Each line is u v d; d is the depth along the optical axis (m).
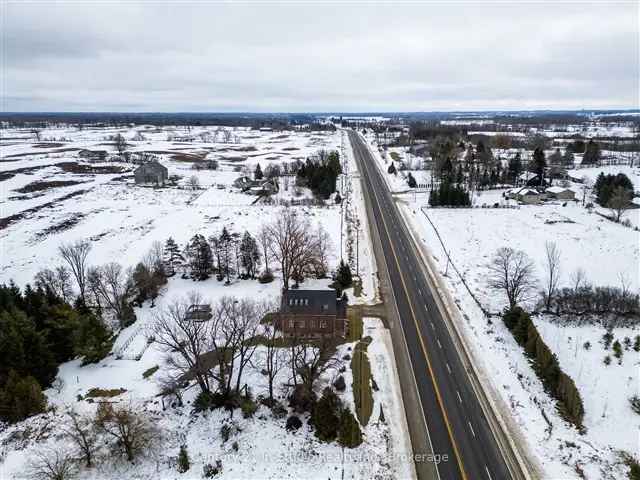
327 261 82.81
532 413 46.09
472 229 100.31
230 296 69.31
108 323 63.09
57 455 37.62
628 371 50.47
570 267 77.94
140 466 39.47
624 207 104.12
